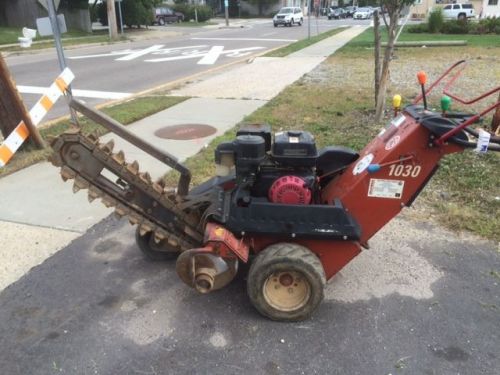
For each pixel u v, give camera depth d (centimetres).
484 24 2714
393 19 734
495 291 341
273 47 2191
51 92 438
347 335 297
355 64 1503
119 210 320
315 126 752
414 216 452
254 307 319
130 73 1413
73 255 388
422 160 301
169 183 525
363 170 314
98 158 309
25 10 3234
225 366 273
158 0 4062
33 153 616
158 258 380
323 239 306
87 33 3272
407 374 267
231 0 7025
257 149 312
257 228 303
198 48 2172
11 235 420
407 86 1116
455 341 292
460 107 907
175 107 912
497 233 417
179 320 311
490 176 534
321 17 6700
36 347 288
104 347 288
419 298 334
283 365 273
